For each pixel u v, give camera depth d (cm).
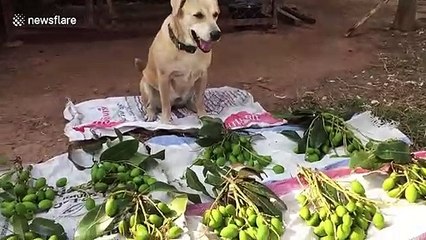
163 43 219
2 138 235
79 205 166
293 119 214
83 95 285
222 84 298
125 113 239
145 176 174
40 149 226
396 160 167
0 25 386
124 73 316
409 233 147
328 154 194
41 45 362
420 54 343
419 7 445
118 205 150
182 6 209
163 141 202
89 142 212
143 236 140
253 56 343
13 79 307
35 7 388
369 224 150
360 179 172
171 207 153
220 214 146
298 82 300
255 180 162
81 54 348
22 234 145
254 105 241
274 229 144
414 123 241
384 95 280
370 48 356
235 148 188
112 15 390
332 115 200
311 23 408
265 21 393
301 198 157
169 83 228
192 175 165
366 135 204
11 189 168
